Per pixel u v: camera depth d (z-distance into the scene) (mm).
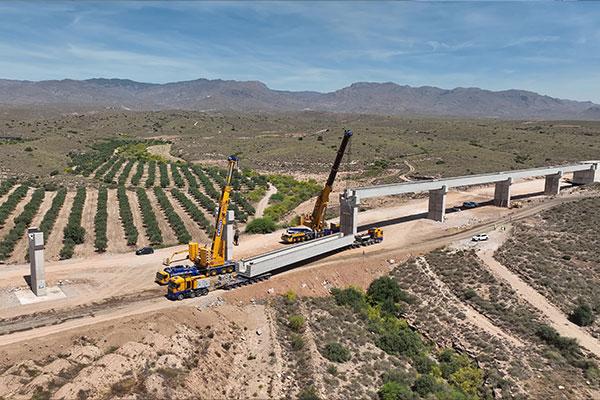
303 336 48750
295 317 51125
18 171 145125
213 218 97562
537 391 46562
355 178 146750
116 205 104875
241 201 112000
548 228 88375
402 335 53031
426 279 68250
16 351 39188
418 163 166750
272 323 50500
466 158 170000
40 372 35406
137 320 44344
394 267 71812
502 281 67875
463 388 46656
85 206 102625
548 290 66125
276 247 76125
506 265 72812
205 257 58875
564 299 64375
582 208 97188
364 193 79375
